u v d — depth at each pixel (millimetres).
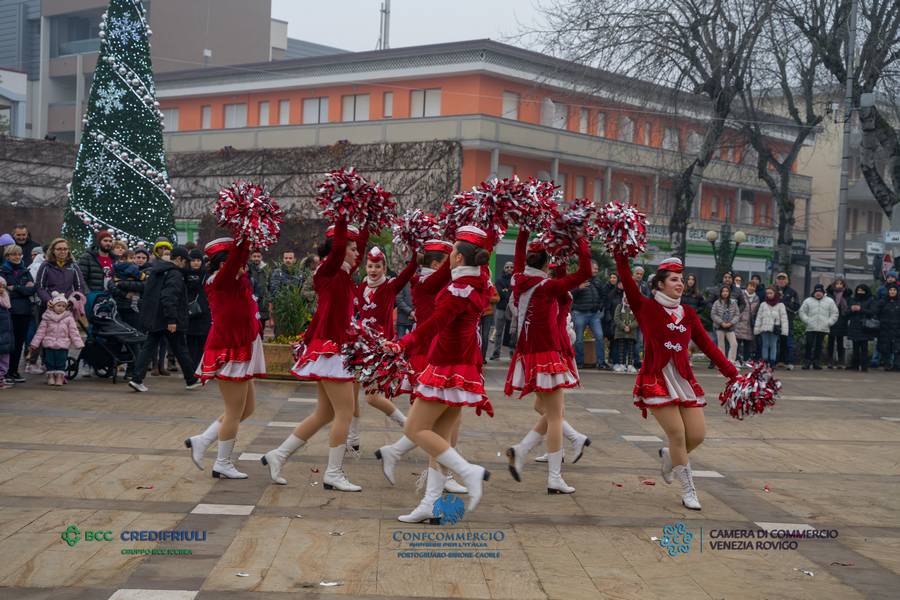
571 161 35781
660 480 8578
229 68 41688
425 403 6594
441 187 27547
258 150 30609
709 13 25469
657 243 36312
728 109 26328
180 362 13000
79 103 44250
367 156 28578
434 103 36625
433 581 5516
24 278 13039
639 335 18547
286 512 6906
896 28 24922
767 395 7602
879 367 22312
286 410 11750
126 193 20688
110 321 13484
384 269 8742
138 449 8898
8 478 7551
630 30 25672
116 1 20703
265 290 16312
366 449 9469
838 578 5883
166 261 12820
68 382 13430
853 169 51281
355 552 6008
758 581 5770
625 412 12914
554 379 7766
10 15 52531
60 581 5285
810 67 26797
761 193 46844
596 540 6539
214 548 5973
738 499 7969
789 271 29656
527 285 7887
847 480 8977
